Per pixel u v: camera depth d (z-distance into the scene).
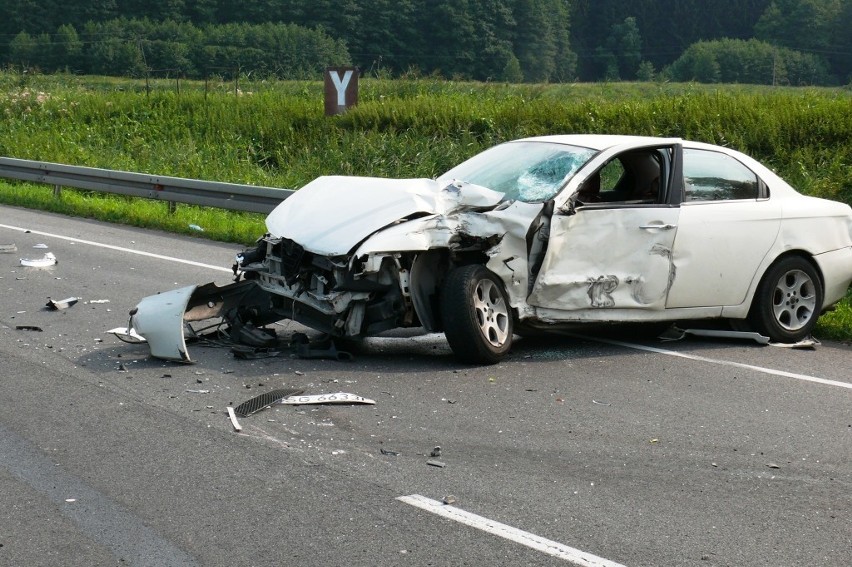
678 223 8.01
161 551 4.18
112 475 5.03
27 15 78.69
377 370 7.19
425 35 64.12
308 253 7.33
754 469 5.36
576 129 18.78
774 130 16.28
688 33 99.25
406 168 18.62
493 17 63.09
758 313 8.43
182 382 6.72
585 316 7.77
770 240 8.41
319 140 22.11
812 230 8.62
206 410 6.11
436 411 6.22
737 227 8.26
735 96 19.23
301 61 62.28
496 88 24.98
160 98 28.06
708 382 7.14
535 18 64.62
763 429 6.07
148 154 23.00
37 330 8.23
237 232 14.41
